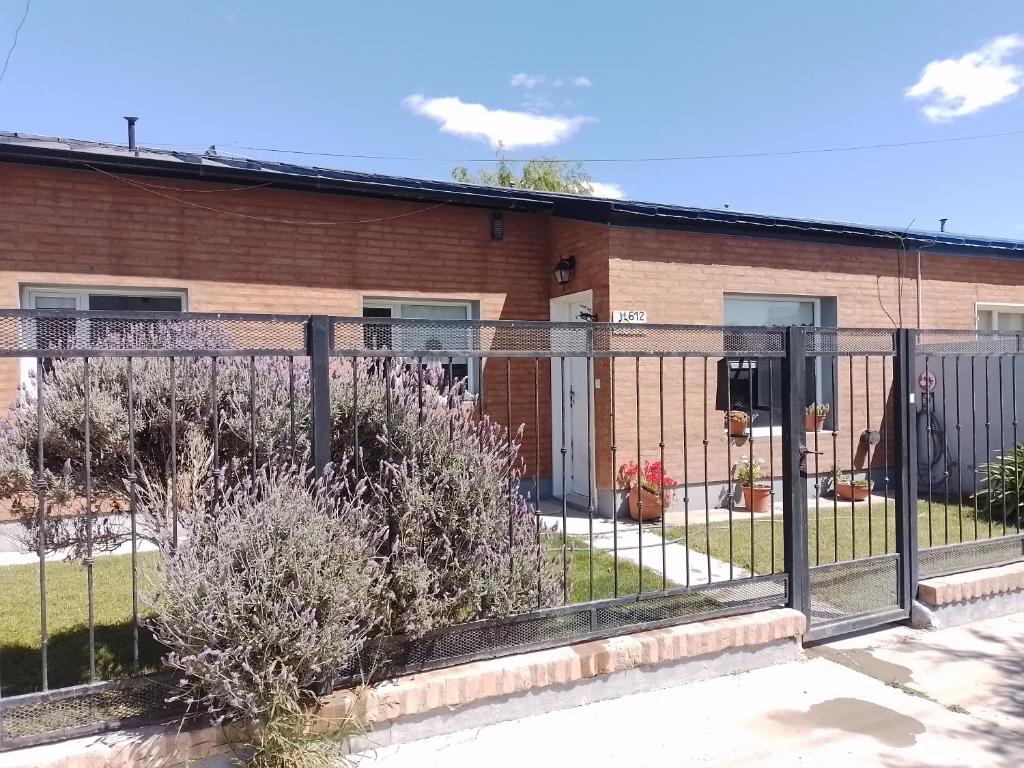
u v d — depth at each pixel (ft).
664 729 9.77
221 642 7.69
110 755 7.49
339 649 8.10
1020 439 24.71
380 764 8.75
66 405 9.43
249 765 8.02
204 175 21.26
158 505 9.29
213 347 10.44
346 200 24.14
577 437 26.63
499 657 10.15
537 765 8.80
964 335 14.70
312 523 8.20
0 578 15.88
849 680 11.44
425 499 9.45
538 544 10.89
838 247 28.43
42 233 20.26
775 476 26.66
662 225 24.57
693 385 25.25
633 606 11.23
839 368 27.94
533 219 27.30
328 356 9.23
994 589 14.40
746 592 12.16
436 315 26.35
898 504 13.92
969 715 10.26
